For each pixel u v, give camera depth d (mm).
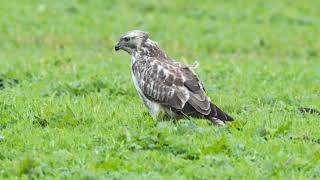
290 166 12711
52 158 12867
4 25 30500
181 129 14305
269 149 13508
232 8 36000
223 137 13594
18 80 20219
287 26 33625
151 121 15180
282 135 14461
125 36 16094
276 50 29250
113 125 15094
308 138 14391
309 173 12531
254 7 36469
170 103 15094
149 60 15750
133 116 15820
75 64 22656
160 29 31719
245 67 23453
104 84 19234
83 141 13953
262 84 20641
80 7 34094
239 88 20141
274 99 18453
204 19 34000
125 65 22969
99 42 29031
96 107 16578
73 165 12703
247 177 12250
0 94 18234
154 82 15344
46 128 14852
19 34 29250
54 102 17219
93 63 23234
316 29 33219
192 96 14992
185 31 31484
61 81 19812
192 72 15555
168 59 16156
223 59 25891
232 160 13008
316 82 21531
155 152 13133
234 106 17297
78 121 15359
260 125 15094
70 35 29625
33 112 16219
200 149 13297
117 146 13578
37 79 20375
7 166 12664
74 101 17500
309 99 18969
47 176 12281
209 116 14836
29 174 12281
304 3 37750
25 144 13758
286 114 16531
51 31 30016
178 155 13203
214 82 20828
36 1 34375
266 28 32969
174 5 35781
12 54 25812
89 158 13008
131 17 33312
